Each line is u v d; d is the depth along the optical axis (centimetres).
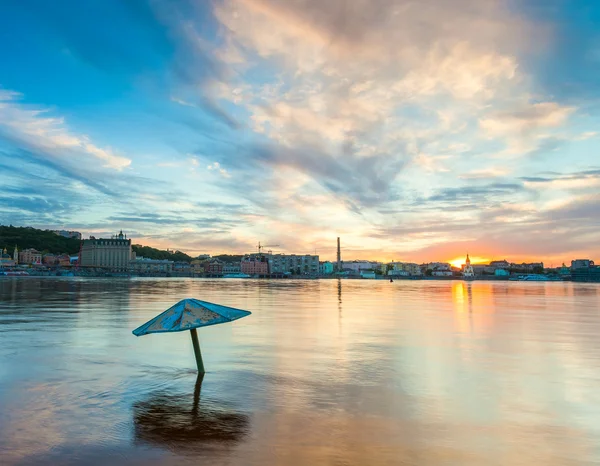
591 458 709
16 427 827
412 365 1403
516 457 709
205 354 1570
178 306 1242
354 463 679
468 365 1408
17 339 1883
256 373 1280
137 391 1082
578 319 2842
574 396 1065
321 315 3025
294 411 932
